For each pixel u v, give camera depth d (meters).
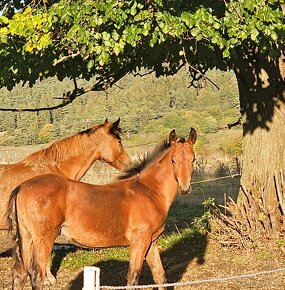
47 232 7.47
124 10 8.40
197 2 9.66
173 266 11.12
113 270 11.30
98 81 12.99
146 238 7.97
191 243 12.45
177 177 7.95
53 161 10.69
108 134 11.11
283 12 9.51
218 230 12.34
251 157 12.51
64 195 7.60
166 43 9.79
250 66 12.26
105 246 7.94
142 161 8.42
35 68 10.49
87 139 10.98
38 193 7.47
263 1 8.27
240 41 8.85
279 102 12.20
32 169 10.48
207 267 10.84
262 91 12.27
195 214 17.95
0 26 9.85
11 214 7.63
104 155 11.10
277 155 12.11
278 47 9.96
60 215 7.55
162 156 8.32
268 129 12.28
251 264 10.70
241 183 12.44
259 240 11.52
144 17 8.05
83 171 10.97
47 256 7.52
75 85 12.89
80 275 11.14
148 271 10.93
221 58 12.19
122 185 8.16
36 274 7.40
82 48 8.99
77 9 8.35
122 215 7.88
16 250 7.60
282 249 10.99
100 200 7.77
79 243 7.84
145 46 9.97
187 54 11.38
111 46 8.17
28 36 8.65
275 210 11.88
